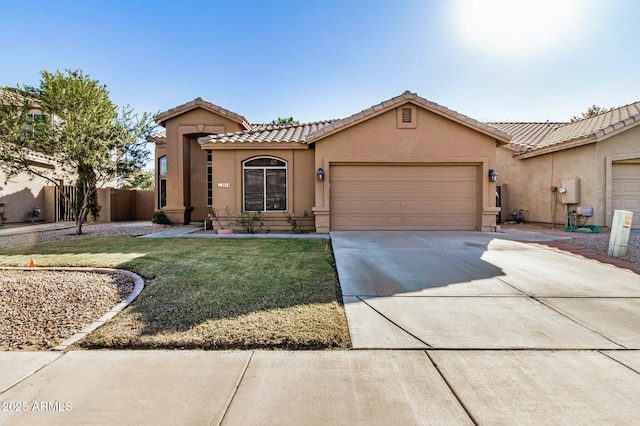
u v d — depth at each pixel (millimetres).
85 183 13570
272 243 10398
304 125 17266
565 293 5598
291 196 13961
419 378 3117
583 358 3494
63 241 11031
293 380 3082
